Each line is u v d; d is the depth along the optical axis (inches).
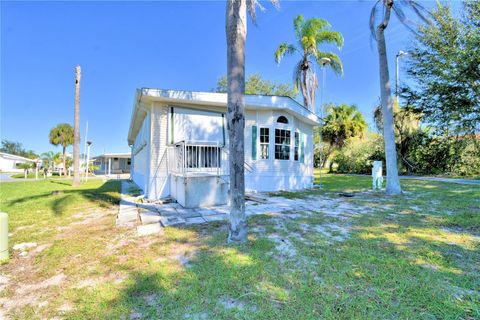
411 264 102.2
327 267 100.3
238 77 134.7
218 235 145.6
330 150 974.4
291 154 387.9
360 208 224.7
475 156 514.3
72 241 142.9
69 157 1346.0
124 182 625.9
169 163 303.7
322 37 537.0
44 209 241.6
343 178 606.5
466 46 429.7
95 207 250.1
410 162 621.3
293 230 154.2
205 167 319.0
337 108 944.9
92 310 75.7
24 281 96.7
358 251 116.9
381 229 154.4
